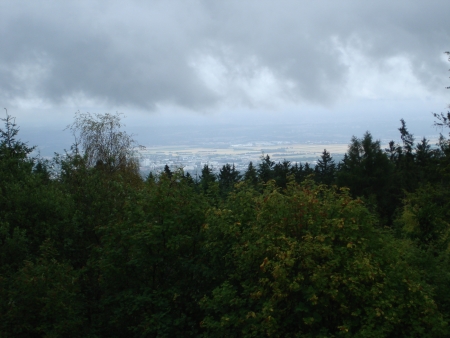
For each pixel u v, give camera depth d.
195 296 9.35
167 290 9.41
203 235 9.88
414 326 7.04
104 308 10.27
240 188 9.65
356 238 7.48
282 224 7.78
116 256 9.86
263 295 7.59
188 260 9.73
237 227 8.69
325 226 7.53
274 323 7.12
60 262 10.62
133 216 10.16
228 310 8.16
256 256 7.87
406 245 9.13
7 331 8.42
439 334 7.03
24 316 8.62
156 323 8.93
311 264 7.14
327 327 7.37
